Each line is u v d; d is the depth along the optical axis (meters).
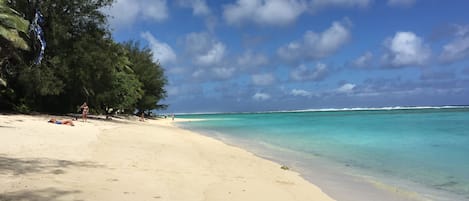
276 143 26.25
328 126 49.34
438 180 12.98
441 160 17.64
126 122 44.34
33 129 21.08
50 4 36.09
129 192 8.79
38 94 38.41
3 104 35.78
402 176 13.66
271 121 73.56
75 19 38.12
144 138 23.48
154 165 13.03
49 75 35.22
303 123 60.50
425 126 45.66
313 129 43.28
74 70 38.31
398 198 10.48
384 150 21.72
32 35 34.75
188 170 12.69
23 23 29.53
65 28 36.34
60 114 41.72
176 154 16.72
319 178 13.12
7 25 28.39
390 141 27.39
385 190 11.41
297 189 11.06
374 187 11.80
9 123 23.41
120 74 47.81
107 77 42.91
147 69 74.19
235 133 37.62
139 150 16.81
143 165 12.80
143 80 73.06
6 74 34.84
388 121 61.53
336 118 83.62
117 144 18.48
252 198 9.45
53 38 36.09
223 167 14.15
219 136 33.16
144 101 73.50
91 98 44.94
